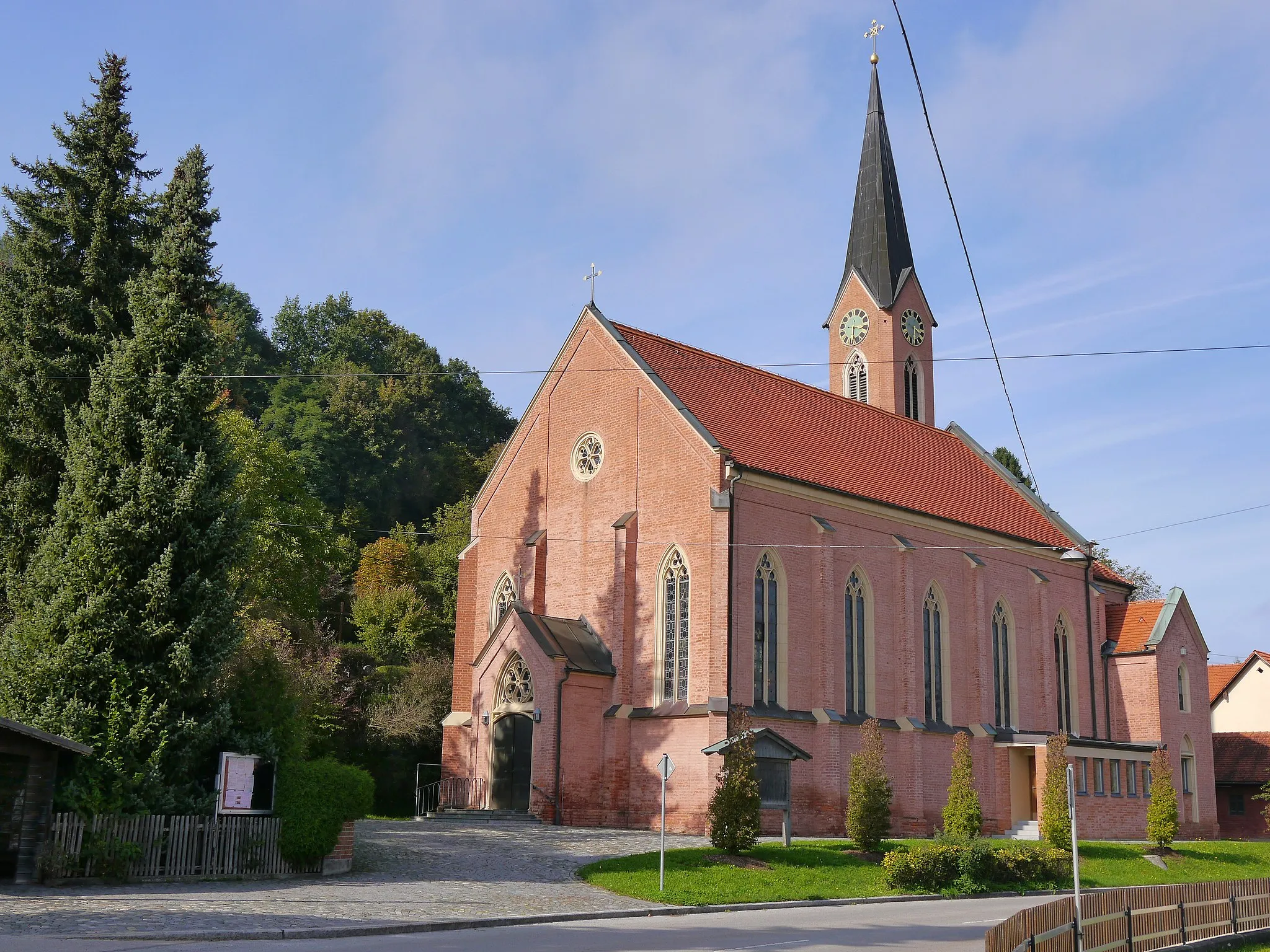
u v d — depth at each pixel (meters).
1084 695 62.03
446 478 100.75
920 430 66.06
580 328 52.59
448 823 43.53
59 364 35.78
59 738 25.97
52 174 38.28
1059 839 42.75
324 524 60.19
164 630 29.14
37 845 26.09
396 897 26.52
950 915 28.75
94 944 18.78
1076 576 63.62
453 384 108.88
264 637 51.53
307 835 29.83
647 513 47.84
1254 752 71.94
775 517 47.44
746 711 39.91
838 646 48.53
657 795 44.47
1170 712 62.62
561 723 45.06
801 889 31.91
